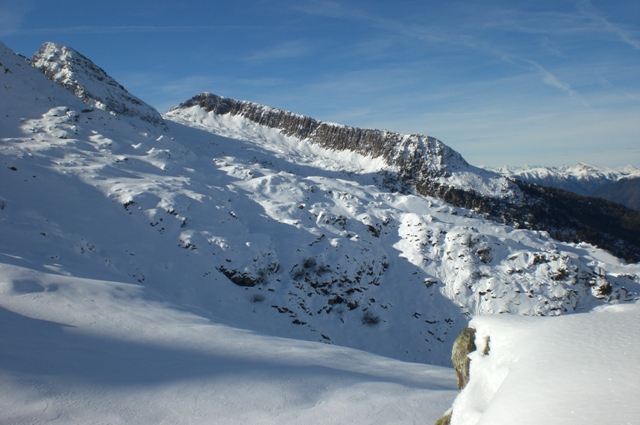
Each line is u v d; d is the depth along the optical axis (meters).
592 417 2.70
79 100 55.94
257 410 7.21
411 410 7.51
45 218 26.70
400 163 105.81
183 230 32.50
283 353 11.66
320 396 7.94
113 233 29.12
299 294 31.62
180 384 8.09
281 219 38.69
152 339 11.35
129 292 16.22
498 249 39.16
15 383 7.20
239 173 47.69
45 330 10.45
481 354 5.07
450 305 33.44
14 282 13.45
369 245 37.81
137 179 37.22
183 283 28.22
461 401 4.73
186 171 44.19
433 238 38.75
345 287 33.34
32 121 43.78
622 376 3.02
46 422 6.36
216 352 10.89
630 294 36.25
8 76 50.94
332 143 129.25
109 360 9.11
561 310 33.12
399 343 30.48
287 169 97.56
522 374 3.73
